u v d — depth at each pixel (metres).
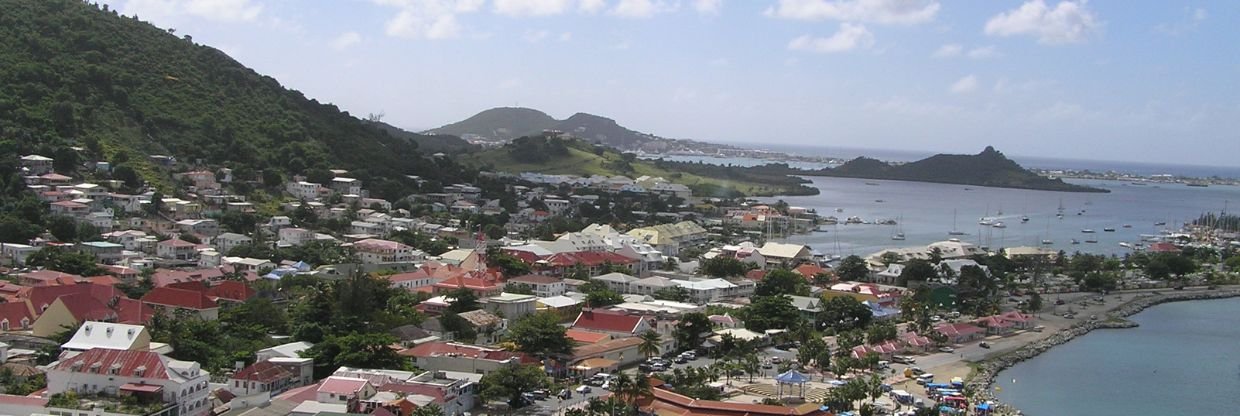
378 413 189.12
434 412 192.38
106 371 194.00
